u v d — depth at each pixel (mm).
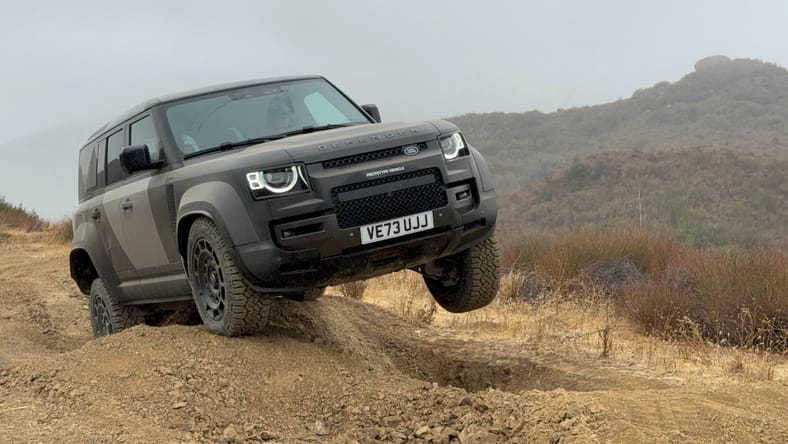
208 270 5793
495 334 8031
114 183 7211
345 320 7348
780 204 47156
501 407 4324
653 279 10445
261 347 5520
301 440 4402
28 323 9898
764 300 8172
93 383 4996
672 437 3791
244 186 5281
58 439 4227
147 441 4176
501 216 58969
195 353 5305
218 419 4574
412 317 8766
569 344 7434
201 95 6551
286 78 6836
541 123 151750
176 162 6062
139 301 7164
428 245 5504
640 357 6910
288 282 5309
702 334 8109
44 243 19188
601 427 3877
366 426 4543
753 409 4270
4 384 5340
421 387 5020
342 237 5227
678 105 141375
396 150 5434
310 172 5258
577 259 11703
